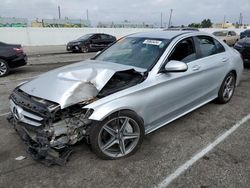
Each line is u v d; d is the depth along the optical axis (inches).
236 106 207.6
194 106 175.6
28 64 458.3
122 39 188.5
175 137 153.4
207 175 117.1
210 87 185.0
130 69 136.5
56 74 139.4
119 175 117.2
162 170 121.0
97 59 173.9
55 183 111.8
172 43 154.9
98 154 123.6
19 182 112.3
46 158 117.3
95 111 114.7
